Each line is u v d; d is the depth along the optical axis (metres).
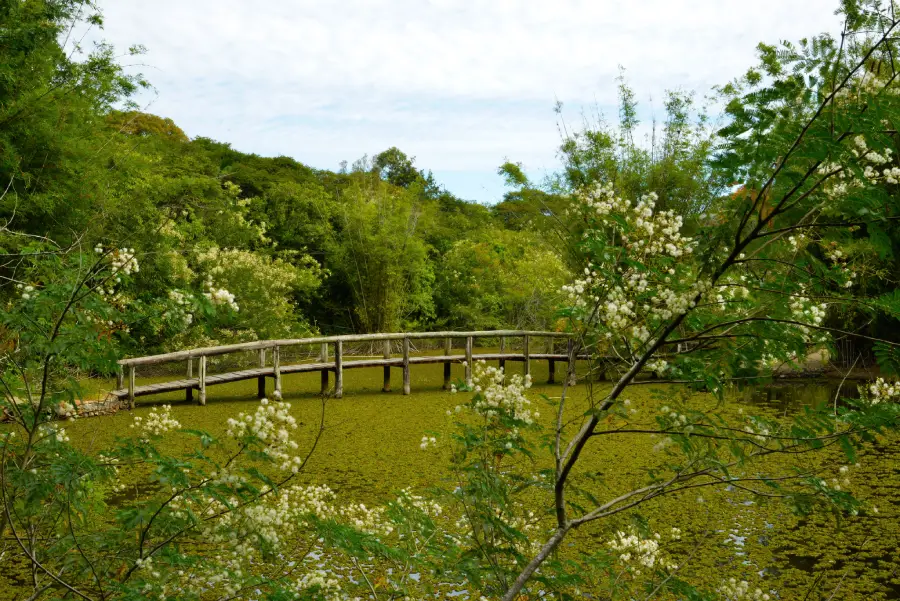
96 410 8.76
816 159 1.77
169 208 13.05
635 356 2.36
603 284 2.43
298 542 4.54
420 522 2.61
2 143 7.55
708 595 2.73
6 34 7.03
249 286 14.72
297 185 21.36
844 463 6.27
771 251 2.07
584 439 2.29
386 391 11.62
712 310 2.21
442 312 20.86
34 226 8.12
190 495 2.08
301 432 8.41
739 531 5.00
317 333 18.12
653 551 3.09
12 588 3.75
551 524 4.75
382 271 17.72
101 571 2.14
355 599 3.58
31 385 2.44
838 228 1.95
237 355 14.21
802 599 3.98
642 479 6.00
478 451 2.55
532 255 19.31
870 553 4.63
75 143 8.57
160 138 20.08
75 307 2.24
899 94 1.75
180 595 2.15
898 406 1.94
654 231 2.45
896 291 1.95
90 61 8.72
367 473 6.56
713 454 2.23
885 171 1.85
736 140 1.94
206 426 8.38
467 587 3.79
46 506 2.31
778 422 2.17
